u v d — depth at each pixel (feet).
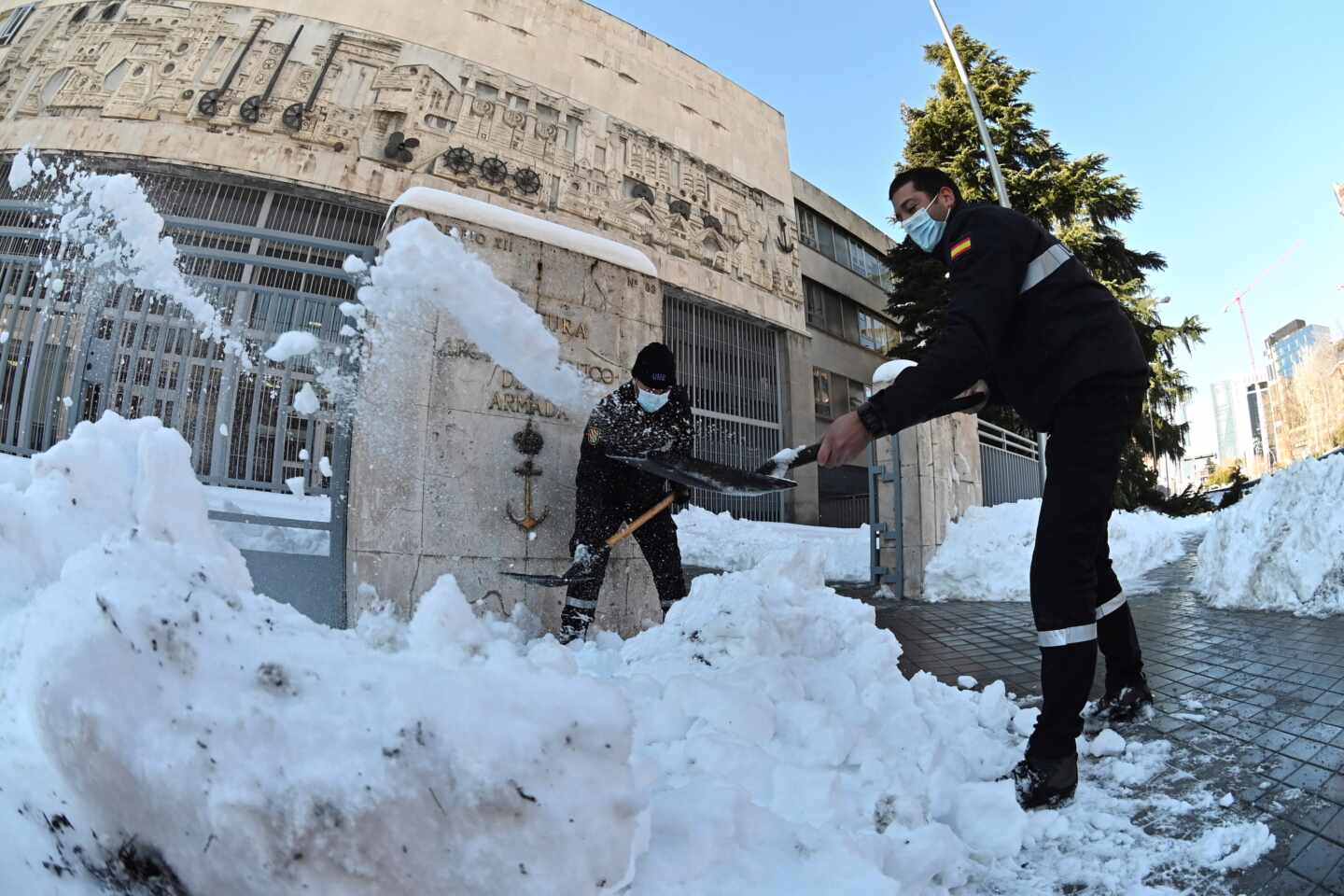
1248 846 5.03
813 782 5.32
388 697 3.01
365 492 11.00
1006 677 10.65
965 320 6.29
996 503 27.48
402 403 11.41
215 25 53.31
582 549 11.07
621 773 3.16
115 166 48.88
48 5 54.13
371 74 55.26
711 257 68.54
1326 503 14.02
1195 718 7.90
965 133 69.00
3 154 49.19
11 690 3.48
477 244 12.48
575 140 62.75
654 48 71.31
